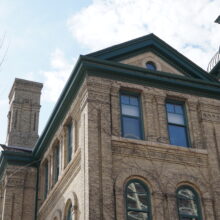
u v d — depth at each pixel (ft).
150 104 67.21
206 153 65.87
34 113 113.09
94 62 65.62
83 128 62.69
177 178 62.39
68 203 66.13
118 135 62.54
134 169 60.64
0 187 89.51
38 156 87.30
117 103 65.16
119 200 57.47
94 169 58.08
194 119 68.90
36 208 83.05
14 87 115.03
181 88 70.33
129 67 67.15
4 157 86.53
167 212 59.47
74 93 69.56
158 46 73.31
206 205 61.82
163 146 63.77
